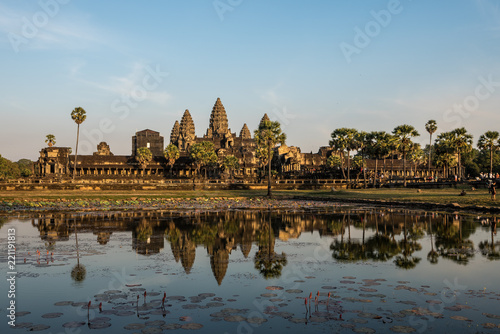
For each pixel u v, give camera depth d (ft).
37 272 59.26
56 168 502.79
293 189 340.59
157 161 546.67
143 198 235.61
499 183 260.62
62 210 162.61
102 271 59.98
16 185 300.61
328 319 39.81
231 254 73.05
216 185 335.26
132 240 88.17
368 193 261.24
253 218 131.95
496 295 47.11
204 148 543.39
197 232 100.63
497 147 354.33
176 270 60.85
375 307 43.21
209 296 47.55
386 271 59.16
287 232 100.01
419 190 258.78
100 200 211.82
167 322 39.34
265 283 53.31
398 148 359.87
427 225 108.27
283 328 37.58
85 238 90.94
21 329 37.52
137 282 53.98
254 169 585.63
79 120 407.44
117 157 542.16
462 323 38.58
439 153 402.72
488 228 101.30
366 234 95.20
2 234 96.53
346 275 57.06
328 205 190.08
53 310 42.86
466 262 64.44
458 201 163.22
